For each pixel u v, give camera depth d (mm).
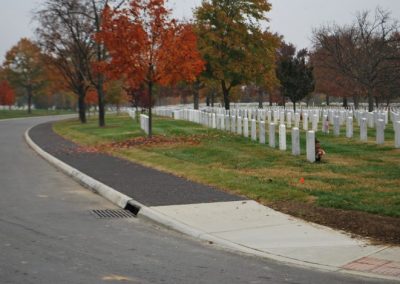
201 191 11477
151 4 23953
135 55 24156
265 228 8406
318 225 8531
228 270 6527
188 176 13547
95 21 39125
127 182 12859
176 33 24516
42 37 45875
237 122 25141
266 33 44156
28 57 77438
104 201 11320
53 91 65312
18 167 17250
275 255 7102
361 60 42250
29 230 8570
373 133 23172
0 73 84562
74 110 115062
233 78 43156
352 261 6789
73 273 6344
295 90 44031
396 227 8203
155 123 36125
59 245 7652
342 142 20031
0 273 6324
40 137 30438
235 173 13625
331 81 57156
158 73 24562
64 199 11531
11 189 12789
